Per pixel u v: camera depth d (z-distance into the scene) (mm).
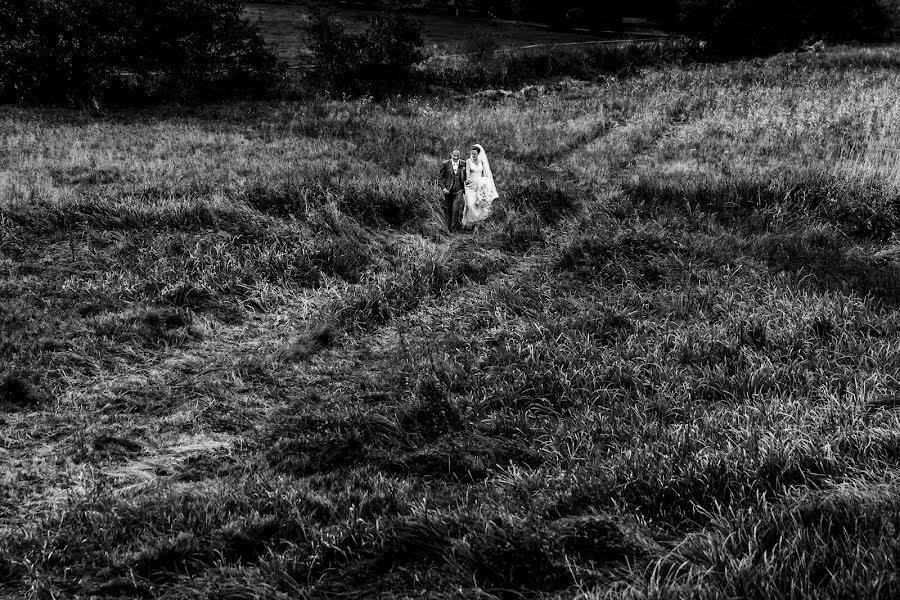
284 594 4320
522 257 11508
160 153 15250
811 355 7277
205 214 11352
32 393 6902
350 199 12594
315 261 10422
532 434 6328
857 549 3953
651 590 3885
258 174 13727
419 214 12812
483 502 5242
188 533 4926
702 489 5012
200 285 9367
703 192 13172
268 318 9141
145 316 8562
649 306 9133
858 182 12641
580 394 6934
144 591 4504
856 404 6020
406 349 8336
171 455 6230
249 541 4887
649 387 6969
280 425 6668
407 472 5891
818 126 17141
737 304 8750
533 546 4504
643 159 16562
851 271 9797
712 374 7031
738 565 4062
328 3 42281
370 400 7168
